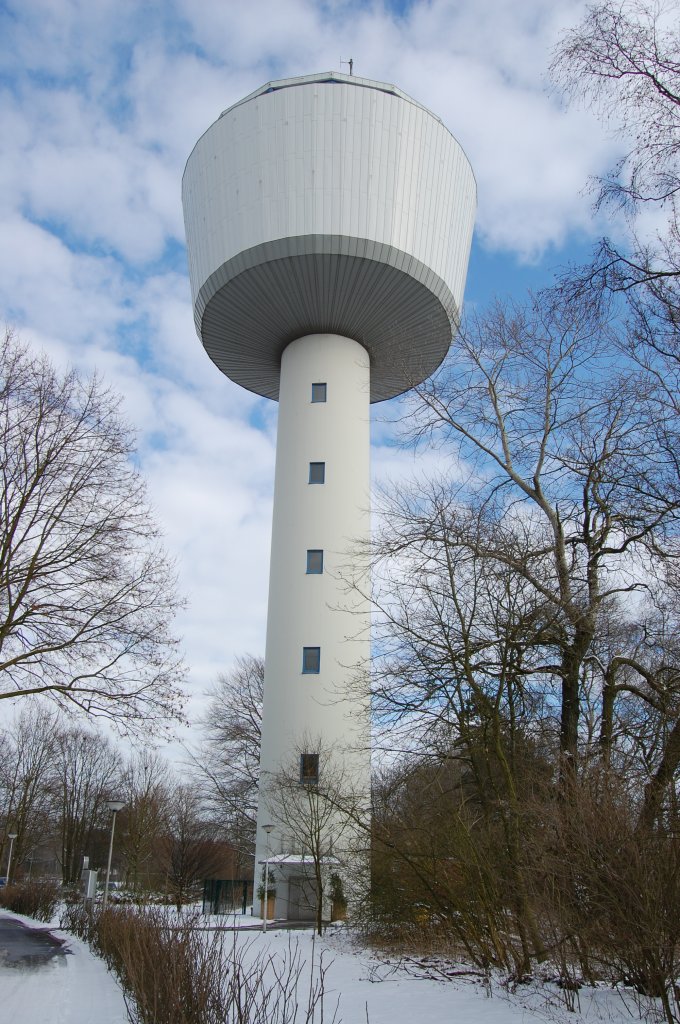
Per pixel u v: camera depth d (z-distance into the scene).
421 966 15.61
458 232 36.97
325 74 34.84
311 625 33.56
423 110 35.16
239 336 38.72
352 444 36.50
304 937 23.00
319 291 35.44
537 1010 10.96
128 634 19.62
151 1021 8.25
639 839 9.80
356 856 23.81
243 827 49.66
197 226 36.88
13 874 61.44
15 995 13.20
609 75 9.24
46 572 18.91
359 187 33.69
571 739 15.97
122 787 66.12
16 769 63.78
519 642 15.52
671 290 10.47
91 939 21.52
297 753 31.84
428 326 37.03
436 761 15.85
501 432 19.81
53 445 19.39
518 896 13.17
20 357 19.48
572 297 10.73
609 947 10.30
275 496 36.75
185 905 40.41
